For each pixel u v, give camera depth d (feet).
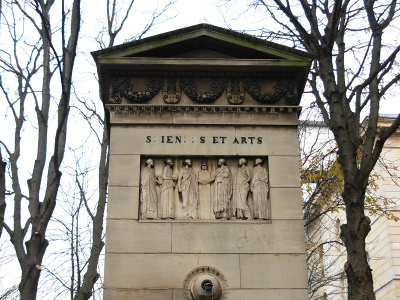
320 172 76.38
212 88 52.08
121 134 50.67
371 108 50.55
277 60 51.85
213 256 46.78
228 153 50.39
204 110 51.60
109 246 46.78
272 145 50.78
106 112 53.06
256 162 50.29
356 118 51.75
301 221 48.01
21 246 48.49
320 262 109.29
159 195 49.26
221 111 51.60
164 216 48.19
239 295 45.55
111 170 49.37
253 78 52.80
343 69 55.47
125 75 52.39
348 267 45.27
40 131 53.57
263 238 47.42
